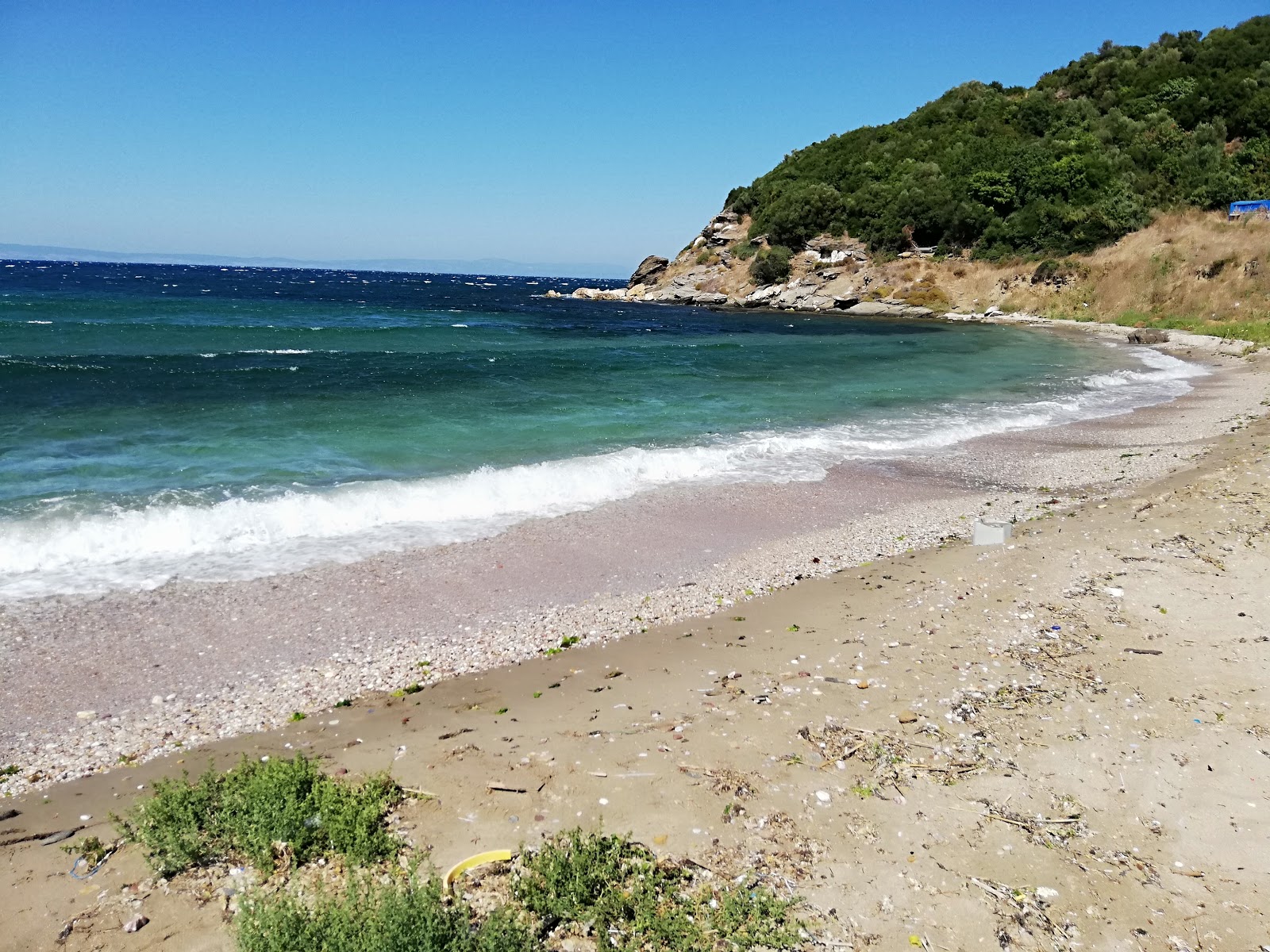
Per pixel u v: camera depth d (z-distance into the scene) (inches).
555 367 1018.1
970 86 2792.8
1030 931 154.9
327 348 1181.1
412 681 260.8
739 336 1628.9
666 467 539.2
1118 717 231.0
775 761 209.9
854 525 439.8
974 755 213.2
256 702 245.0
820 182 2652.6
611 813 187.0
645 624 308.3
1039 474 552.1
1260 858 175.0
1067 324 1791.3
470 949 142.9
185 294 2578.7
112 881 164.9
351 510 418.0
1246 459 543.5
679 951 146.9
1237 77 2272.4
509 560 373.4
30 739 222.1
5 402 626.8
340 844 171.8
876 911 159.5
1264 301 1535.4
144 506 399.5
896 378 1007.6
